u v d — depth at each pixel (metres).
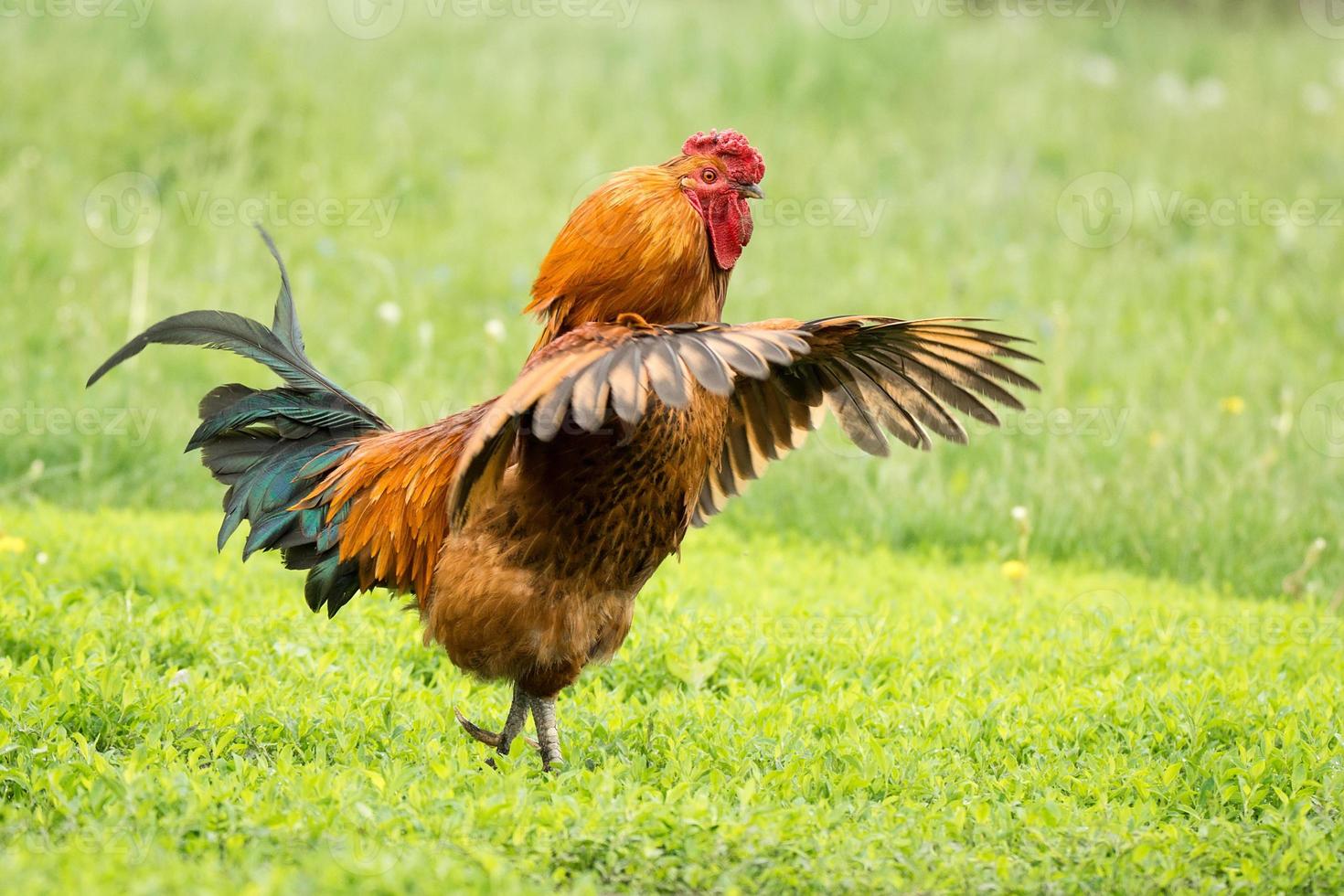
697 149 8.56
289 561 9.18
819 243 22.58
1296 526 15.20
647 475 7.65
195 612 10.87
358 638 10.71
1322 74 32.06
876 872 6.85
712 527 15.48
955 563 15.07
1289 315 21.12
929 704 9.68
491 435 6.73
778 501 16.19
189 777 7.49
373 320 19.33
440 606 8.02
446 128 25.17
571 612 7.90
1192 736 9.03
